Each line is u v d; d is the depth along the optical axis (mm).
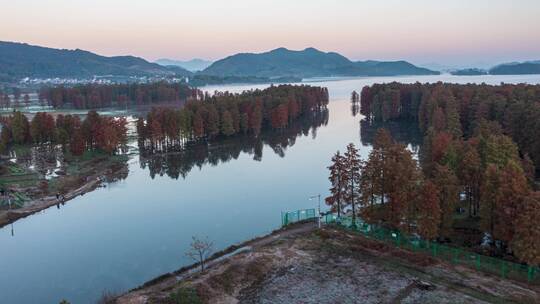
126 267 68188
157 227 85562
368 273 59625
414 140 165375
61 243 78750
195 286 55750
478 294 52656
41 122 156000
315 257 65000
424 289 54594
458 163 80500
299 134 189250
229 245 74938
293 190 108250
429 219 63531
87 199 105625
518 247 55500
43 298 59531
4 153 149125
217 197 104500
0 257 73125
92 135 147625
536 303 49969
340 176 77312
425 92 190875
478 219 77688
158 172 131500
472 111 156500
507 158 77500
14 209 95688
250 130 197500
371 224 73375
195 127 169250
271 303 53438
